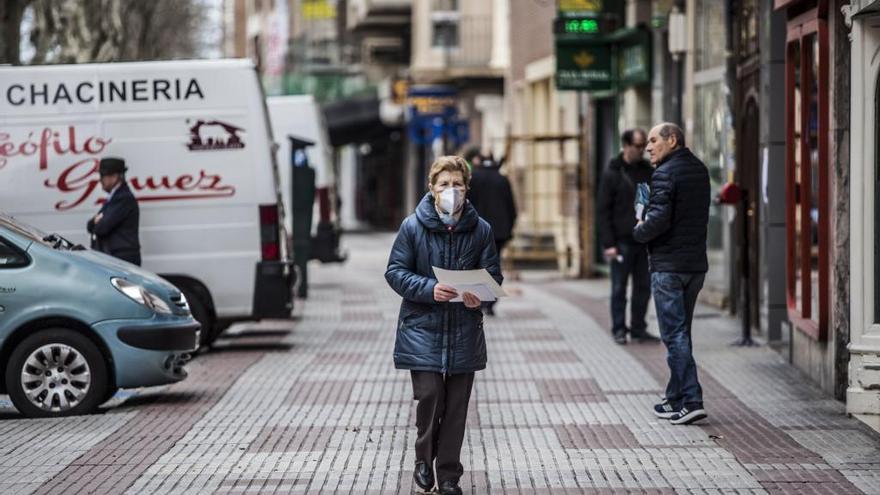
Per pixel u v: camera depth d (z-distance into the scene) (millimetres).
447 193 14883
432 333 15031
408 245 15102
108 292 21094
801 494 15305
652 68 40562
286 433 19219
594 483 16000
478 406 21438
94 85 27203
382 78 92125
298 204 40406
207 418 20469
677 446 18109
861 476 16156
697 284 19859
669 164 19703
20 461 17406
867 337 19812
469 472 16688
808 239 23484
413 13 76875
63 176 27141
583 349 28062
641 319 29141
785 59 26062
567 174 51906
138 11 58781
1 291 20844
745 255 27562
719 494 15367
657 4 38188
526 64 60500
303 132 45219
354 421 20125
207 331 27344
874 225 19844
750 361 25484
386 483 16062
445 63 71875
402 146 103375
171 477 16406
